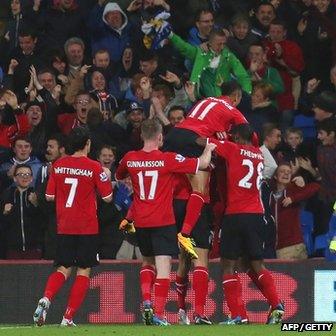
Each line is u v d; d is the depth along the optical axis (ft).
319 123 183.32
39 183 173.78
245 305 163.32
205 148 137.80
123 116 187.93
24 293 165.37
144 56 197.47
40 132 188.14
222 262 143.02
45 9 209.15
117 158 183.42
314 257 177.88
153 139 138.92
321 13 206.69
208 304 163.02
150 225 137.90
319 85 204.64
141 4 204.95
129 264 164.66
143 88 189.98
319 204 181.47
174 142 142.31
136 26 203.82
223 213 142.61
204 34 202.90
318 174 182.50
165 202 138.21
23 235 170.60
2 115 186.09
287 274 164.96
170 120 180.55
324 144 182.91
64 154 173.88
